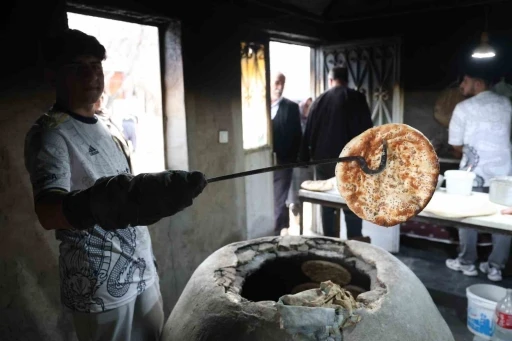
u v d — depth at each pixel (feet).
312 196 9.53
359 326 4.47
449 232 12.91
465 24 12.23
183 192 3.04
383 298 4.91
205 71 9.85
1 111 6.08
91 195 3.21
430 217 7.86
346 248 6.47
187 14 9.20
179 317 5.37
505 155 10.36
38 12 6.40
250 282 6.27
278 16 12.01
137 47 9.57
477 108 10.38
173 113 9.59
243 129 11.76
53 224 3.46
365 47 13.65
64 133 4.35
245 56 11.51
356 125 12.25
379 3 12.98
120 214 3.12
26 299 6.57
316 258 6.56
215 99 10.23
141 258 5.07
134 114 9.88
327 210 12.92
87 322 4.75
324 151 12.53
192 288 5.57
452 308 9.65
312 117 12.83
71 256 4.57
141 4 8.17
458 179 8.62
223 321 4.71
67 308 4.84
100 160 4.70
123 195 3.11
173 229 9.61
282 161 13.98
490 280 11.08
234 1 10.41
